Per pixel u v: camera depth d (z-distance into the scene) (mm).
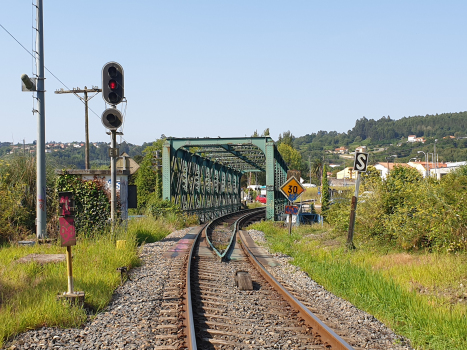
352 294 8414
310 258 12625
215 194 40250
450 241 11688
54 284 7793
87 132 31422
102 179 15125
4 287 7641
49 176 17547
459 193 11969
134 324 6270
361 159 14195
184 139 28094
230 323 6492
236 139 28453
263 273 10500
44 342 5379
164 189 27453
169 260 12219
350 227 14281
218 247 15773
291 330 6230
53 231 14664
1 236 14172
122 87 12398
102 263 9977
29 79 13078
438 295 8234
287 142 126750
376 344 5703
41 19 13539
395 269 10383
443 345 5633
